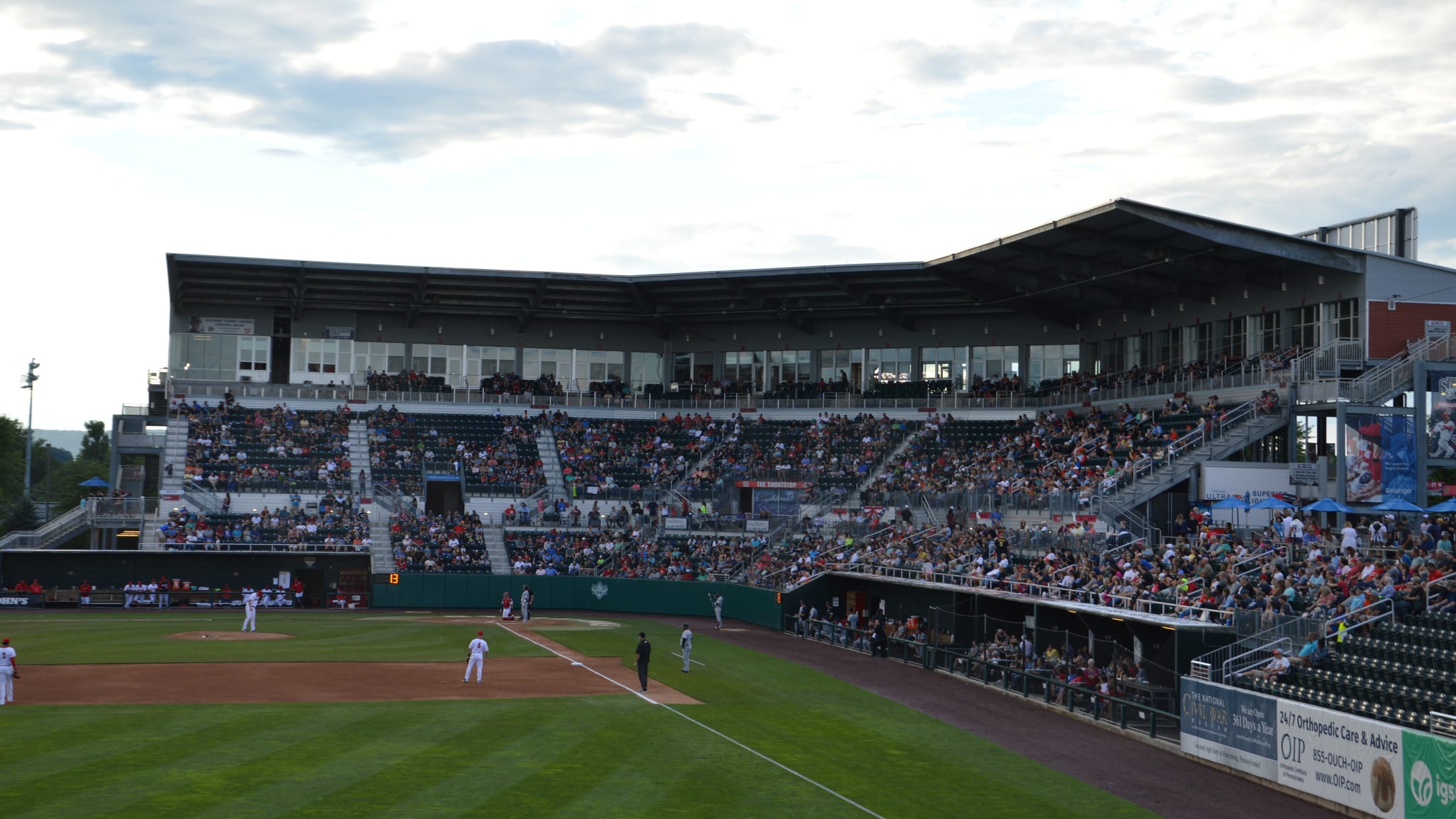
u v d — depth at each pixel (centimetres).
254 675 3869
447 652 4631
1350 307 5788
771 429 8225
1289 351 6075
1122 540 4947
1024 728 3416
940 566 5272
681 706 3509
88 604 6612
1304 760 2653
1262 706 2805
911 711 3616
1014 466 6775
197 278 7962
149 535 6981
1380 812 2423
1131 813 2483
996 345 8350
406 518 7219
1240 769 2877
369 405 8288
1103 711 3531
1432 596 3231
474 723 3127
